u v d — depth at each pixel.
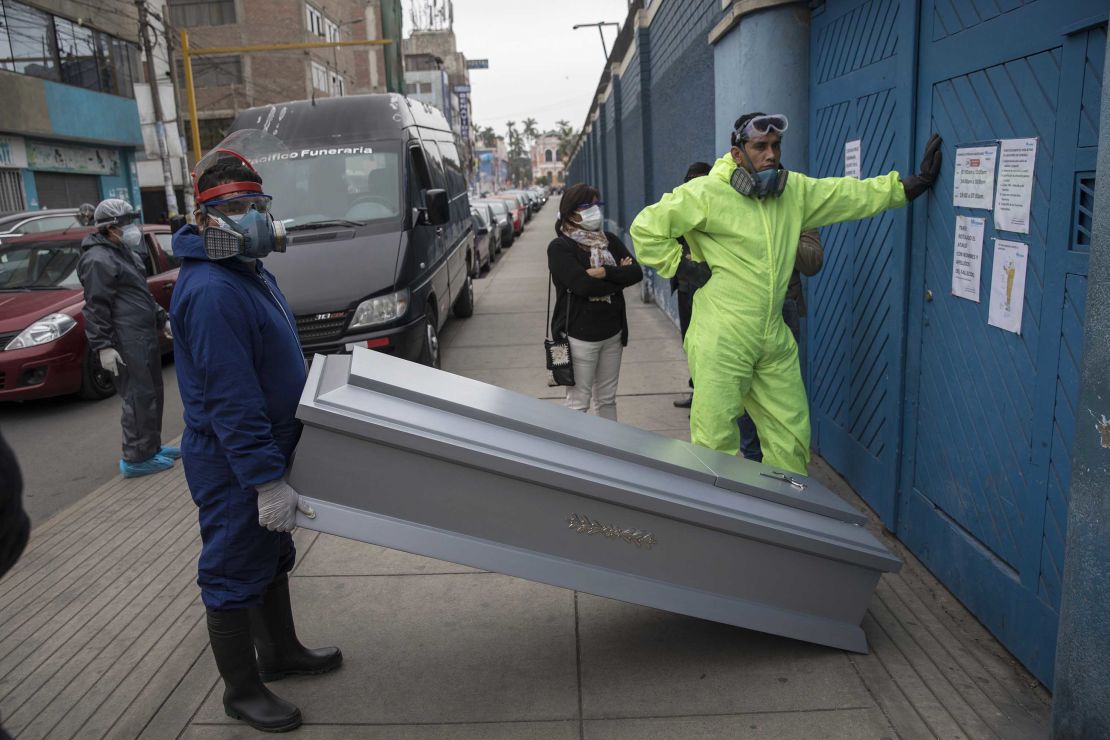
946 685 2.83
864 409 4.30
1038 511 2.72
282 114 8.29
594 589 2.81
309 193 7.60
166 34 23.27
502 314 11.73
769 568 2.92
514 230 27.84
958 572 3.33
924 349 3.59
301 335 6.57
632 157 15.09
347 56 49.03
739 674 2.98
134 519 4.82
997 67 2.88
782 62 4.93
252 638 2.82
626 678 2.99
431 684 3.01
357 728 2.77
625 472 2.82
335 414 2.55
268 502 2.51
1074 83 2.45
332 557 4.12
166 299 9.53
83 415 7.63
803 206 3.57
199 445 2.60
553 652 3.20
